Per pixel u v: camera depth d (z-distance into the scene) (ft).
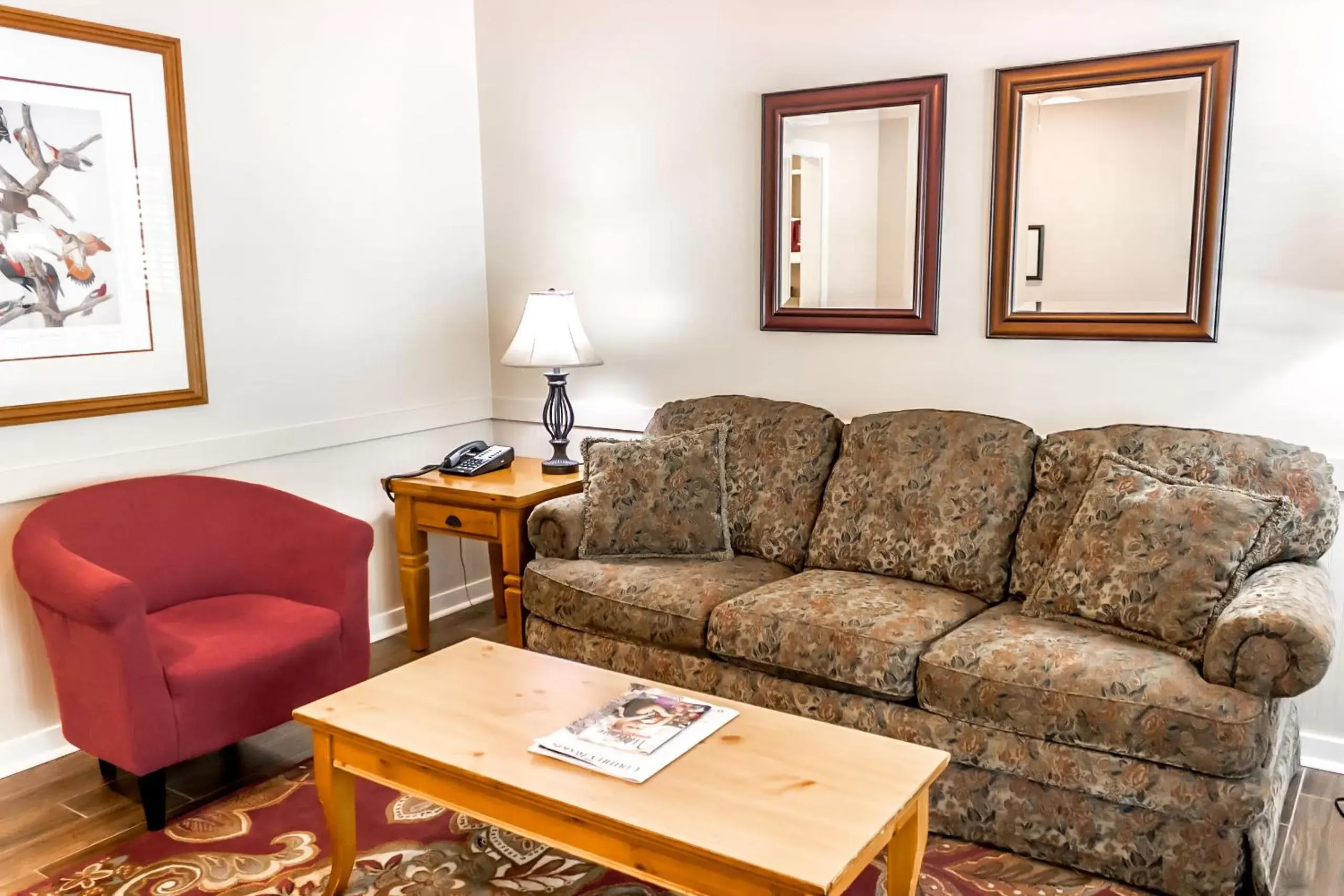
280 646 9.08
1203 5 9.27
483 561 14.46
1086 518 8.77
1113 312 9.98
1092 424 10.30
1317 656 6.87
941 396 11.11
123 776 9.61
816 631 8.73
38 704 9.96
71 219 9.79
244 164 11.23
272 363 11.70
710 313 12.49
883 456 10.36
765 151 11.65
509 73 13.52
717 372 12.57
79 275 9.88
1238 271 9.41
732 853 5.49
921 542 9.86
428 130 13.26
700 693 7.64
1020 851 7.95
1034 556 9.39
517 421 14.23
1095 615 8.38
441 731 7.00
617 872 7.96
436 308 13.58
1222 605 7.86
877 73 11.00
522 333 12.27
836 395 11.76
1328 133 8.88
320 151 11.99
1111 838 7.55
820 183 11.41
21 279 9.48
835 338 11.66
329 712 7.34
